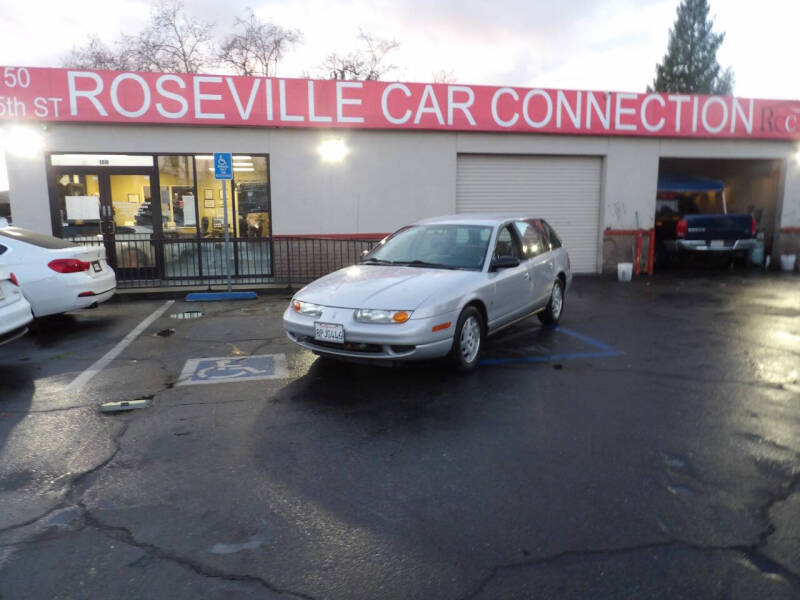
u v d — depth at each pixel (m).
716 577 2.69
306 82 11.65
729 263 15.66
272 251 11.99
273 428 4.50
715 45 48.12
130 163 11.46
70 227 11.37
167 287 11.05
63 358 6.59
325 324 5.36
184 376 5.85
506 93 12.58
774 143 14.37
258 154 11.88
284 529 3.11
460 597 2.56
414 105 12.18
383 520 3.19
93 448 4.14
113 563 2.81
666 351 6.83
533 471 3.78
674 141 13.86
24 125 10.88
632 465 3.86
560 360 6.43
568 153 13.34
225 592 2.60
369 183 12.41
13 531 3.09
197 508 3.32
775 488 3.54
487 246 6.47
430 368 6.14
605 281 13.02
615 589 2.61
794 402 5.08
